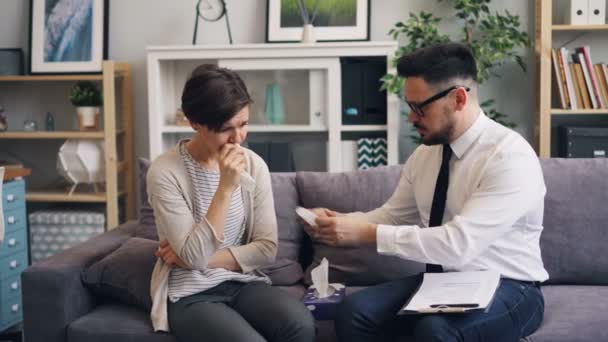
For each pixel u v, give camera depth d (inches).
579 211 97.5
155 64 153.5
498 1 161.2
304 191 104.2
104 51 161.9
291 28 161.0
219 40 167.5
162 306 84.0
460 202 84.0
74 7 163.0
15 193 133.6
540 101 149.3
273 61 152.1
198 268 83.4
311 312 86.1
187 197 84.9
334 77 151.6
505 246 83.2
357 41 158.7
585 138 149.0
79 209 164.9
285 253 102.1
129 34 169.2
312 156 166.2
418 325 74.6
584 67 149.1
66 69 162.1
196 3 167.5
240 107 81.4
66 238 157.5
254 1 165.5
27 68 169.0
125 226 112.3
